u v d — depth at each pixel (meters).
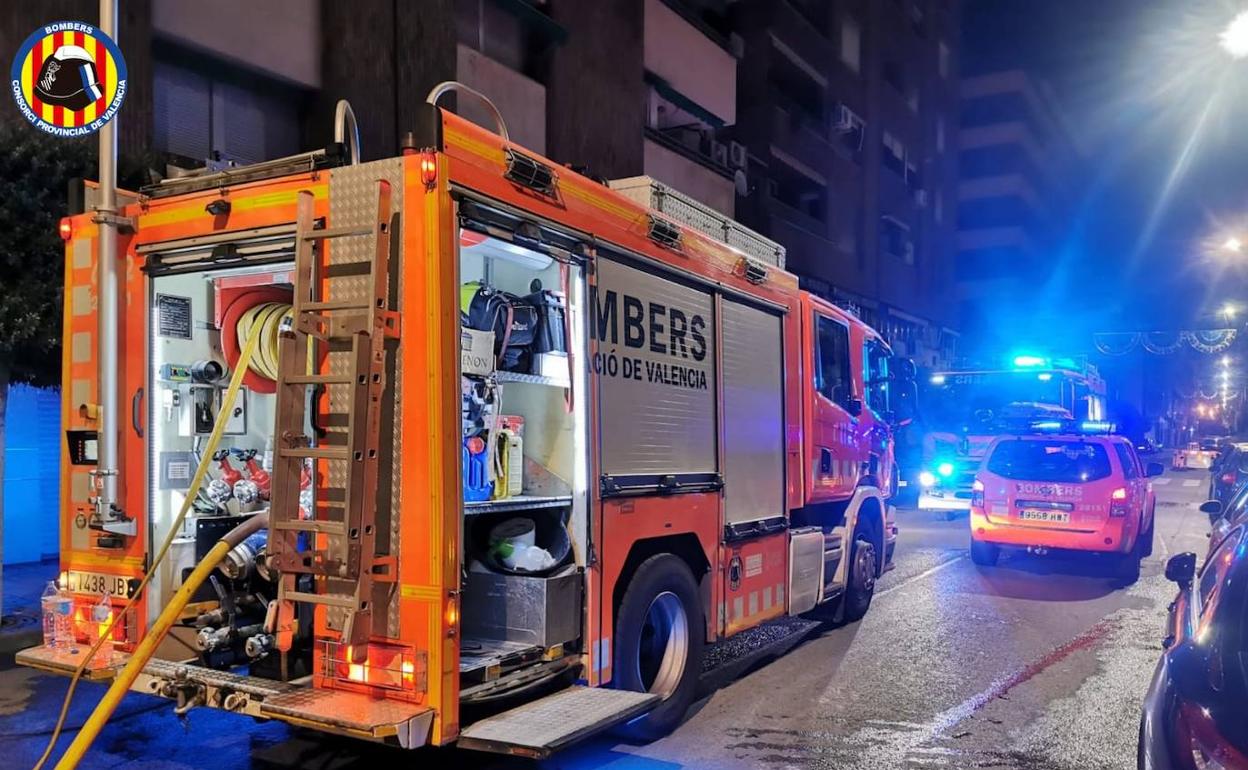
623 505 4.69
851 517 8.03
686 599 5.27
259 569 4.10
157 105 10.68
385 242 3.56
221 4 11.04
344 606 3.43
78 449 4.44
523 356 4.38
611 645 4.58
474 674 3.75
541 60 16.62
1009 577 10.75
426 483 3.47
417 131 3.62
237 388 4.16
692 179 21.36
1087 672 6.60
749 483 6.12
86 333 4.44
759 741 5.14
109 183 4.34
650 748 5.02
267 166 3.96
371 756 4.86
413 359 3.53
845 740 5.16
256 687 3.69
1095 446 10.69
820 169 29.91
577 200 4.43
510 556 4.26
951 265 45.16
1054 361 18.94
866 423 8.44
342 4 12.34
